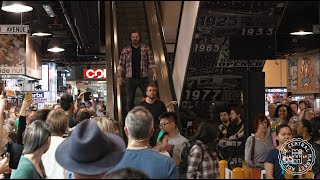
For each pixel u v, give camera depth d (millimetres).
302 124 5148
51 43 11484
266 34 7344
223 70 8352
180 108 8719
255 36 7375
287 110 6508
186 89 8570
